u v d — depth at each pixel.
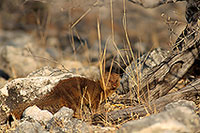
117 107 9.95
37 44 19.56
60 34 20.89
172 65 10.03
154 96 9.91
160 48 10.72
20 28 24.67
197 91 9.26
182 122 6.88
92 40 18.86
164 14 10.97
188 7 10.38
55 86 9.19
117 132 7.05
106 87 9.81
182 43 10.26
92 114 9.20
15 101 8.93
